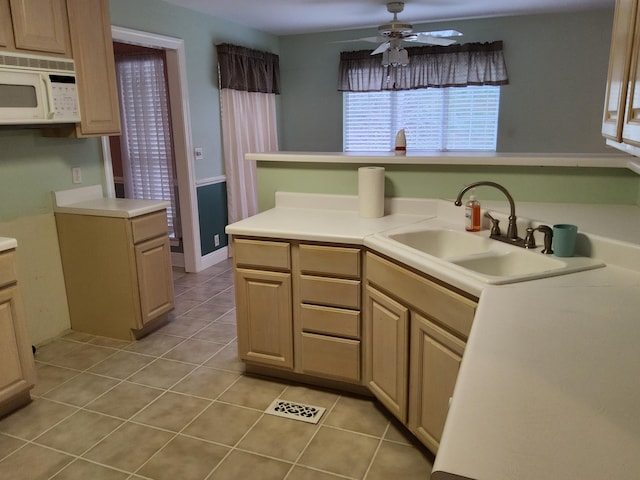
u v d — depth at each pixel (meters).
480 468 0.75
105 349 3.21
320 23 5.39
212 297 4.17
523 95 5.39
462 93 5.62
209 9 4.61
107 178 3.69
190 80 4.63
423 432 2.07
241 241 2.63
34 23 2.70
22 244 3.13
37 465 2.12
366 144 6.12
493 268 2.06
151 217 3.30
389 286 2.19
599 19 5.01
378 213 2.76
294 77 6.18
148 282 3.32
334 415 2.45
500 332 1.26
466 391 0.97
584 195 2.53
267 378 2.82
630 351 1.14
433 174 2.78
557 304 1.46
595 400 0.93
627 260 1.80
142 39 4.00
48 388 2.73
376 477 2.02
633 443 0.80
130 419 2.44
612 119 1.71
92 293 3.36
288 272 2.58
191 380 2.81
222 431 2.33
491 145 5.66
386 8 4.71
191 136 4.68
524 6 4.75
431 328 1.93
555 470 0.74
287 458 2.14
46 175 3.25
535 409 0.90
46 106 2.81
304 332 2.62
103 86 3.21
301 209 3.06
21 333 2.48
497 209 2.44
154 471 2.07
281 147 6.38
